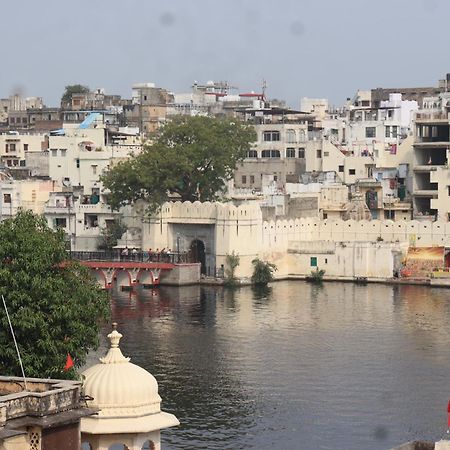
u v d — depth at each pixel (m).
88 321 81.88
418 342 121.69
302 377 106.81
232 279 162.38
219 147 173.75
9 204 179.88
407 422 93.31
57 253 81.69
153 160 169.62
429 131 187.88
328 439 88.94
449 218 175.88
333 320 134.12
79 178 190.88
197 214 166.00
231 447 86.69
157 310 141.50
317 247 168.00
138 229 173.75
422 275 164.38
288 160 197.75
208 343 121.19
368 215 180.25
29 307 77.56
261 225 165.50
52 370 75.19
